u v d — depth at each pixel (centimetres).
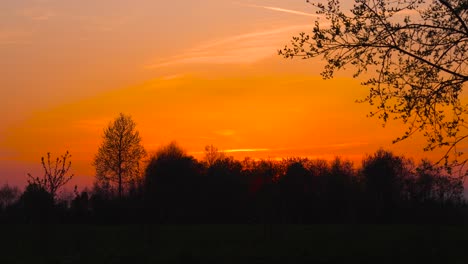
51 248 3462
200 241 4591
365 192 7569
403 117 1545
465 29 1510
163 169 6612
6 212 4938
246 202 7131
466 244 4034
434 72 1530
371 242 4275
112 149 7825
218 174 7906
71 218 7162
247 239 4753
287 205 6969
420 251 3556
